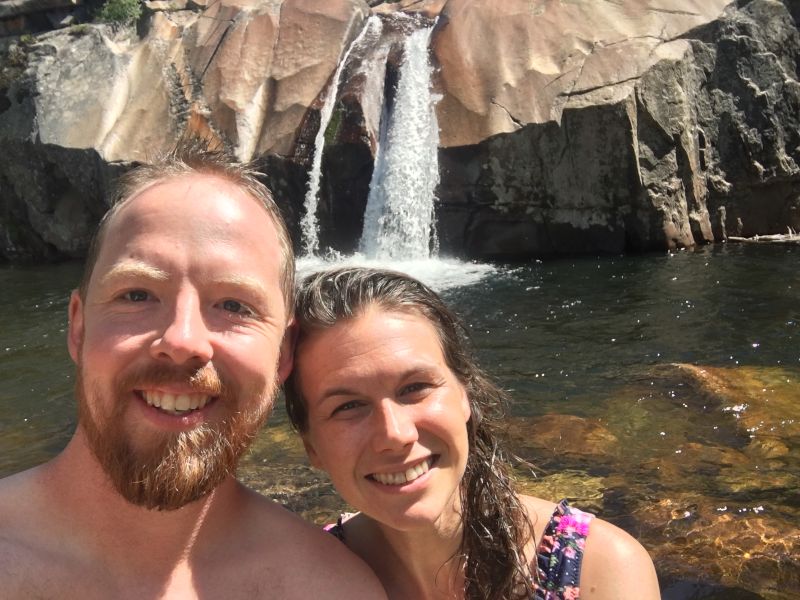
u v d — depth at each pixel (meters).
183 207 0.52
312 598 0.55
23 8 4.21
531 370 1.86
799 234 3.50
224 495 0.55
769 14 3.51
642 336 2.08
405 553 0.64
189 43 4.00
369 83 3.59
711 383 1.64
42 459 1.46
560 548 0.62
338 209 3.62
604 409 1.56
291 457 1.35
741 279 2.67
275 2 4.08
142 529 0.50
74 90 3.90
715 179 3.49
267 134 3.62
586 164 3.28
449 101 3.43
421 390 0.59
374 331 0.58
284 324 0.56
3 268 3.90
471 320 2.35
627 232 3.38
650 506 1.12
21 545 0.48
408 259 3.45
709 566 0.96
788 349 1.89
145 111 3.79
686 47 3.41
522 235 3.42
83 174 3.77
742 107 3.48
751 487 1.17
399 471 0.58
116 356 0.48
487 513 0.63
